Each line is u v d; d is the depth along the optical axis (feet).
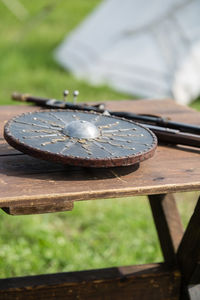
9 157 5.47
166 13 24.11
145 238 11.00
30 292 6.59
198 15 23.97
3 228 10.77
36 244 10.35
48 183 4.88
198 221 6.43
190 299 6.88
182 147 6.22
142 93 22.93
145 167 5.49
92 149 5.07
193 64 23.08
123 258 10.09
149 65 23.40
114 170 5.32
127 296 6.98
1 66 25.34
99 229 11.16
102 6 28.78
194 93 23.07
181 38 23.50
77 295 6.79
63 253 10.07
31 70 25.77
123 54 24.47
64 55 27.45
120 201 12.74
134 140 5.42
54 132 5.40
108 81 23.97
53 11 42.37
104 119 5.98
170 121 6.63
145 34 24.44
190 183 5.10
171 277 7.04
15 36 34.86
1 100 20.48
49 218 11.60
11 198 4.51
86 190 4.76
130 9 25.84
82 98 21.80
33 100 7.79
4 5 43.91
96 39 26.09
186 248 6.86
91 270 6.98
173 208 7.70
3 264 9.52
